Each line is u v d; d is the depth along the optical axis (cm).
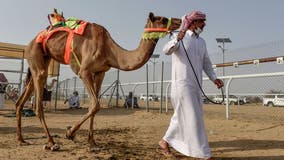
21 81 1514
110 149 574
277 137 684
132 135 766
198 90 482
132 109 1733
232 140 666
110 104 2200
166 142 512
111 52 591
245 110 1820
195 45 491
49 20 663
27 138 688
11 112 1455
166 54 497
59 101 3033
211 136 720
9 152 538
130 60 569
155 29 539
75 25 617
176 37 483
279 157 514
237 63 1000
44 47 642
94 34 594
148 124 998
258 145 611
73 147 588
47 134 583
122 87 2122
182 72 481
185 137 475
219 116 1220
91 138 611
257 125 854
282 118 1155
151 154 537
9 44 1667
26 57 664
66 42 611
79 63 610
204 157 461
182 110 480
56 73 1766
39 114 598
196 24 493
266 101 2216
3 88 1549
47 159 492
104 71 623
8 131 801
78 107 1883
